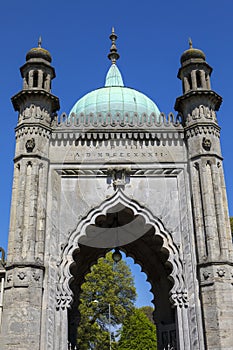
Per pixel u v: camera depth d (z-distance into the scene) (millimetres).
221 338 19000
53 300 20438
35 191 21797
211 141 23172
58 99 24375
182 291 20766
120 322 59188
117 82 32656
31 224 21078
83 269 29062
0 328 19766
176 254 21562
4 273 20906
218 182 22406
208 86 24609
